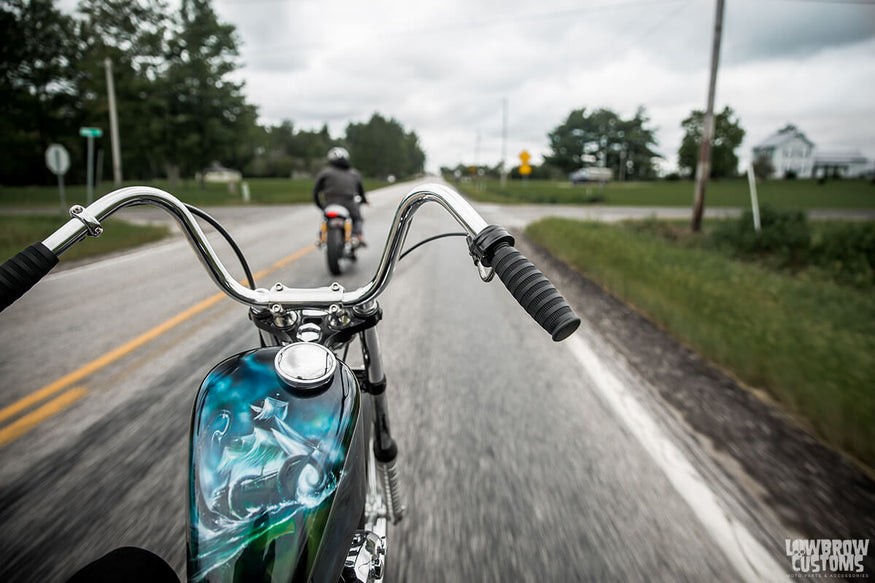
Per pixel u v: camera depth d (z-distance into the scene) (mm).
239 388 1051
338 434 1042
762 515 2482
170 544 2205
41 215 16859
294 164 122250
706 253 11109
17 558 2096
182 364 4137
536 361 4438
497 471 2783
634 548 2238
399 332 5117
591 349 4801
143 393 3607
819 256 11992
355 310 1463
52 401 3459
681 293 6312
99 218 1158
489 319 5668
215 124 32906
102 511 2391
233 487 933
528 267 1023
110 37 32562
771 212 14281
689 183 99062
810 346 4320
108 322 5246
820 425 3252
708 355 4621
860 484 2746
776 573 2117
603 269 8109
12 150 43625
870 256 11266
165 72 32500
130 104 31516
